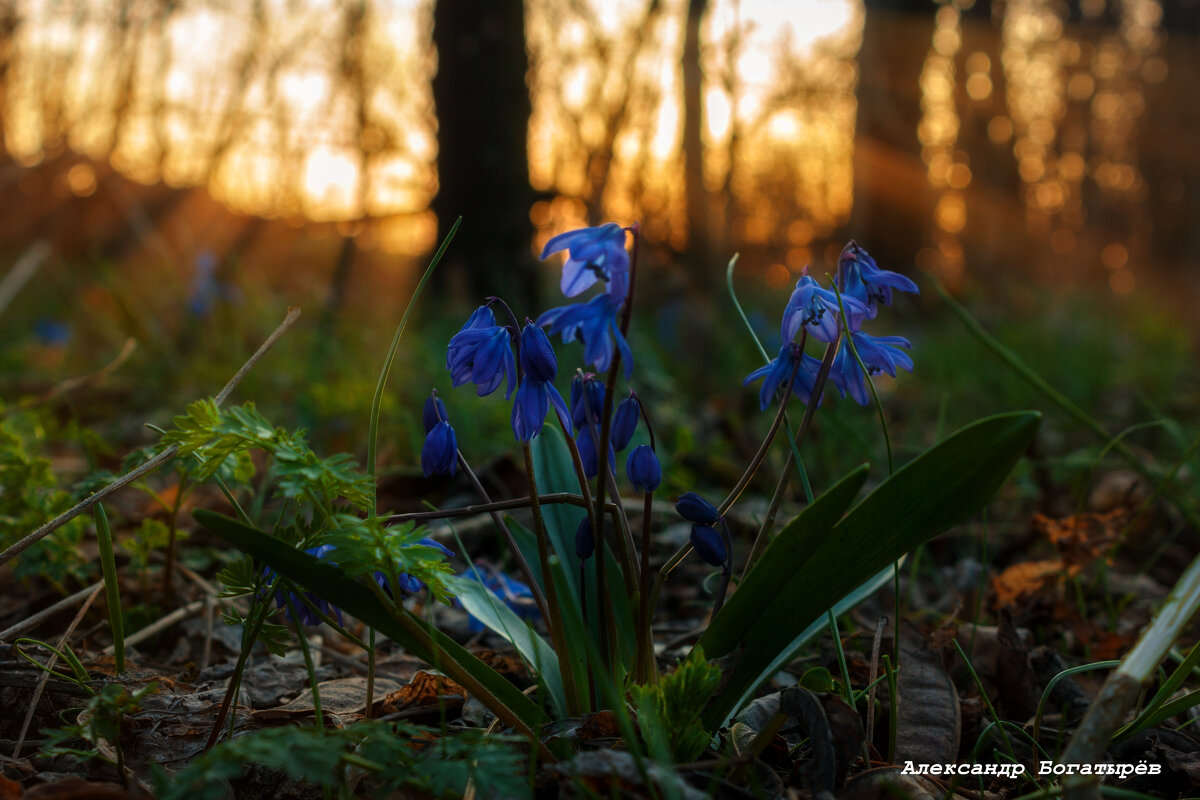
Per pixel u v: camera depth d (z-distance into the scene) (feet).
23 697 5.58
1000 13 55.67
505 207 24.25
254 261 30.68
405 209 26.40
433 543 4.77
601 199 21.22
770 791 4.67
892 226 38.40
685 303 20.39
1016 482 11.14
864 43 37.78
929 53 38.40
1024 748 6.04
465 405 13.38
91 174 30.35
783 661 5.63
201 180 29.96
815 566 4.78
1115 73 87.61
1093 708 4.06
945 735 5.49
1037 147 86.48
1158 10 86.07
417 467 11.94
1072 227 90.48
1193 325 40.45
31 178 30.01
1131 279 86.17
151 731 5.33
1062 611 8.21
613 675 5.18
